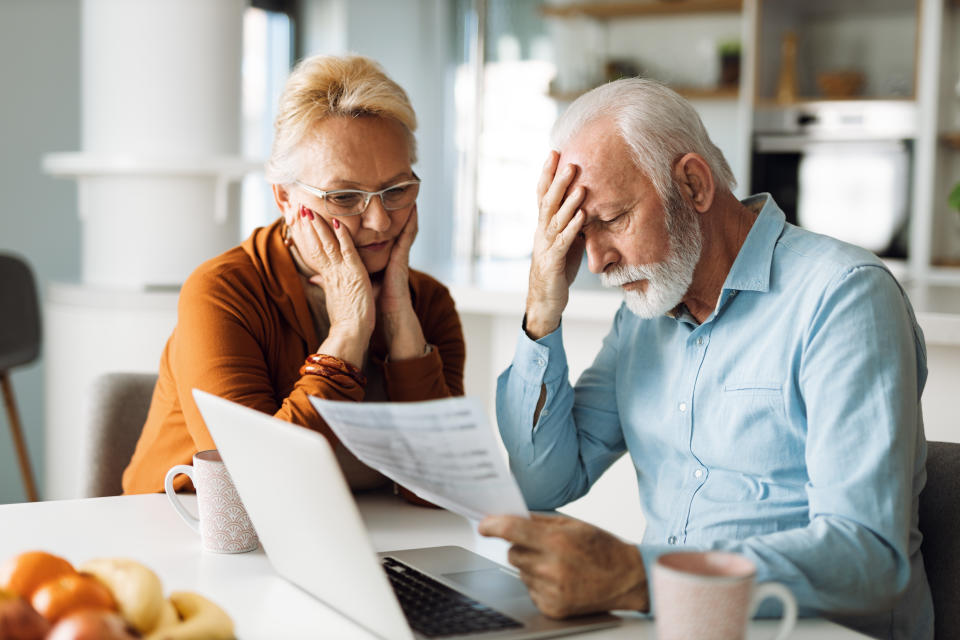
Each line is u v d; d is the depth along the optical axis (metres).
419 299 1.68
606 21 5.67
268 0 5.45
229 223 3.33
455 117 6.41
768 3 4.73
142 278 3.24
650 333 1.43
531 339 1.42
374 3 5.77
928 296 2.64
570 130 1.31
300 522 0.97
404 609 0.98
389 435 0.97
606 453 1.50
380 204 1.48
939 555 1.26
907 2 4.79
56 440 3.31
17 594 0.80
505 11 6.18
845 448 1.10
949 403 2.14
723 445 1.30
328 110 1.46
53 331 3.32
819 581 1.00
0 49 3.98
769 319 1.27
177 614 0.84
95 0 3.21
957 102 4.59
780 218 1.32
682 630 0.76
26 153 4.09
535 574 0.95
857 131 4.51
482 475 0.94
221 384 1.42
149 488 1.53
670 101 1.28
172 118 3.21
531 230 6.22
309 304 1.58
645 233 1.26
